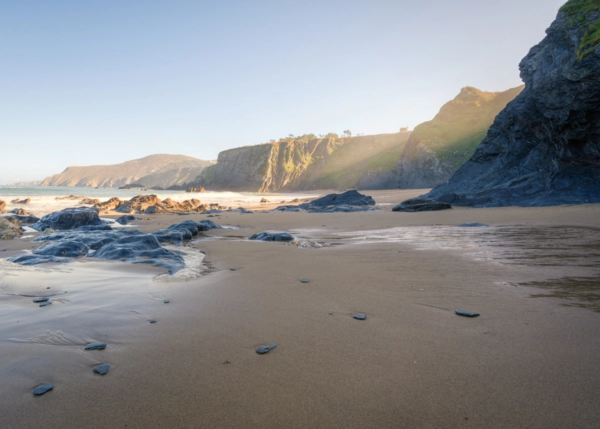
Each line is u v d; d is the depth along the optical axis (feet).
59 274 20.62
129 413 7.67
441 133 277.85
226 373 9.24
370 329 11.89
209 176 631.97
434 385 8.40
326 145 526.98
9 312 14.03
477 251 24.81
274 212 82.02
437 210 67.41
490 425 6.97
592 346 9.99
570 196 58.75
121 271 21.49
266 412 7.62
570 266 19.33
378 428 7.02
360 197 99.04
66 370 9.50
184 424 7.29
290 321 12.80
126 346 10.93
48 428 7.18
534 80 68.33
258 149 541.34
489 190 71.87
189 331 12.03
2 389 8.58
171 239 33.55
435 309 13.62
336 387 8.48
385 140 501.56
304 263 22.86
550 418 7.09
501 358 9.54
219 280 18.89
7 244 33.83
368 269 20.66
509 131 82.02
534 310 12.99
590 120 55.52
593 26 55.01
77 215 52.90
